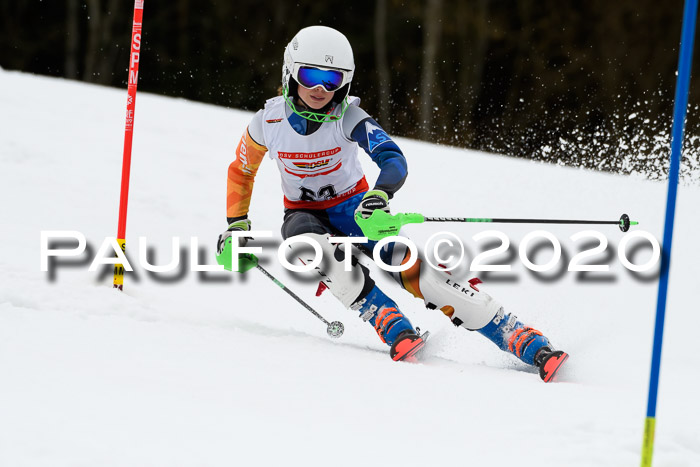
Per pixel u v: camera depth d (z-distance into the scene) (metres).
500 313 12.42
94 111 33.97
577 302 17.66
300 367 10.40
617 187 30.23
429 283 12.41
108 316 11.94
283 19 92.44
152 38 91.75
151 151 27.95
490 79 90.56
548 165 35.91
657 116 85.25
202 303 14.72
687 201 28.05
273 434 7.65
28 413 7.43
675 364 13.42
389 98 91.00
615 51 87.38
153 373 9.25
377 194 11.91
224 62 92.69
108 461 6.58
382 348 13.24
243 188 13.62
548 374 11.41
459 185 29.20
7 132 25.80
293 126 12.84
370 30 91.25
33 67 90.94
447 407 9.18
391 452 7.50
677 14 85.50
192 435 7.36
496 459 7.47
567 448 7.80
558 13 88.69
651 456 6.67
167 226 20.14
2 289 12.20
